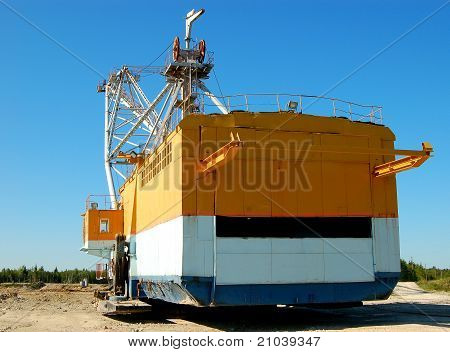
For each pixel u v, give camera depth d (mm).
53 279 83125
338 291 19984
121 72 44188
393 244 21047
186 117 19344
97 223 34531
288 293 19375
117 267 31438
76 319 24453
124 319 24234
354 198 20750
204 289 18547
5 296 41562
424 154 19391
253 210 19375
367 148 19609
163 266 21312
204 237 18688
